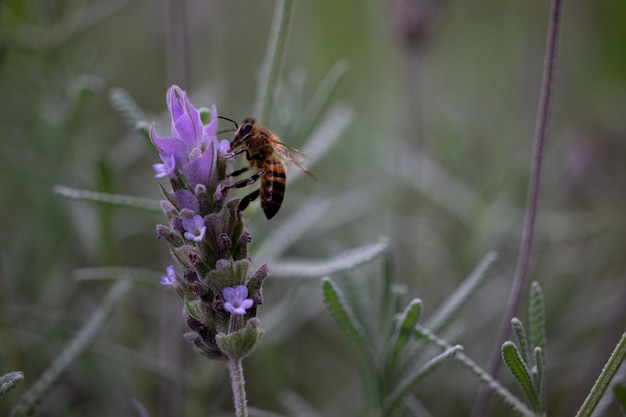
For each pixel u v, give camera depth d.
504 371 0.37
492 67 0.62
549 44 0.31
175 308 0.35
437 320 0.33
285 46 0.33
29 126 0.42
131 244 0.43
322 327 0.39
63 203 0.37
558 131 0.51
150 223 0.38
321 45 0.56
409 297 0.39
